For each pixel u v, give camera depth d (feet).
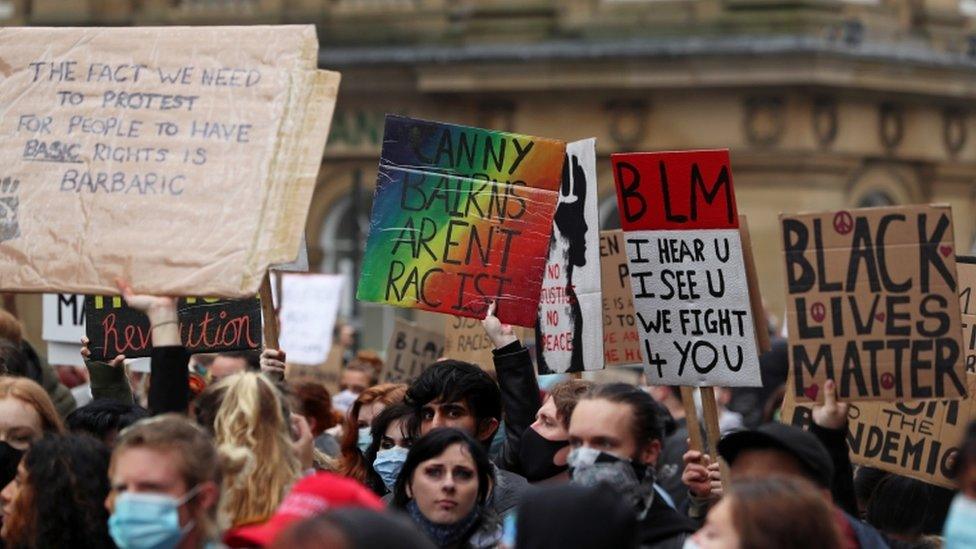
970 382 53.78
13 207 45.34
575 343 57.93
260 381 42.14
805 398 50.72
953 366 49.83
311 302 100.78
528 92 200.23
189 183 44.09
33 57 46.44
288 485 41.50
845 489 48.65
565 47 197.16
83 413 50.44
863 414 54.70
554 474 51.31
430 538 47.06
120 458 37.04
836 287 50.62
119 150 45.03
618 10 196.75
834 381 50.55
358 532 28.30
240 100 44.52
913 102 202.18
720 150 51.72
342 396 87.51
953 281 49.85
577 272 57.72
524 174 55.16
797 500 33.27
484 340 70.33
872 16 195.11
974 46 207.10
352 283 199.31
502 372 54.39
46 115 45.96
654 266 53.01
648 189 52.80
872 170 199.31
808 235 50.88
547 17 199.82
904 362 50.11
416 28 205.77
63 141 45.57
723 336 52.31
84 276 44.32
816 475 39.73
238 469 40.42
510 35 201.16
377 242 55.16
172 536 36.81
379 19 207.92
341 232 211.20
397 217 55.21
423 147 55.21
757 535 33.01
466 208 55.16
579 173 57.52
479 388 53.57
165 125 44.86
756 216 191.62
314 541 28.25
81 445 42.45
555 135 199.41
